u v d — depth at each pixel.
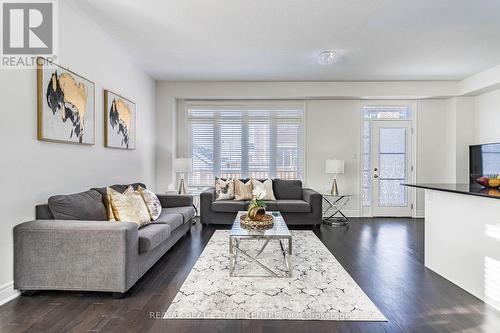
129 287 2.28
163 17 3.03
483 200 2.27
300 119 5.74
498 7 2.77
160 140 5.44
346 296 2.31
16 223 2.24
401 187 5.72
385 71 4.76
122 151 4.00
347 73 4.88
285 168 5.79
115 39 3.60
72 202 2.49
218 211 4.71
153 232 2.69
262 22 3.12
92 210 2.64
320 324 1.92
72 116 2.83
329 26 3.20
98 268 2.21
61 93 2.67
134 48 3.86
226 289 2.43
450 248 2.62
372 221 5.28
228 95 5.40
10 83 2.19
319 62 4.28
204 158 5.81
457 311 2.10
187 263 3.05
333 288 2.46
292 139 5.78
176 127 5.71
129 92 4.20
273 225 3.05
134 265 2.36
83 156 3.07
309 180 5.71
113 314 2.02
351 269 2.90
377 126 5.72
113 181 3.73
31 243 2.21
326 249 3.56
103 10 2.90
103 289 2.22
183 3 2.75
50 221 2.30
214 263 3.05
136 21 3.12
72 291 2.36
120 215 2.78
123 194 3.00
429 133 5.64
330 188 5.71
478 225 2.32
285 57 4.14
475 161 4.71
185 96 5.43
